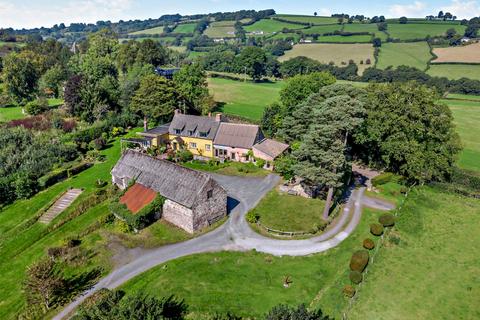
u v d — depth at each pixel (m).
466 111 108.88
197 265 39.72
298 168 49.84
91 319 27.45
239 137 70.44
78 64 132.12
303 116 68.12
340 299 35.34
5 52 170.38
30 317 33.12
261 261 40.72
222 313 32.81
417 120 60.50
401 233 47.50
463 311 34.78
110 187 56.41
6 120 87.44
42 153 65.62
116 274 38.59
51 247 42.31
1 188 54.62
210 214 47.56
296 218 50.09
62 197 55.47
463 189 60.16
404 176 65.44
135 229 45.97
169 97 89.38
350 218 50.66
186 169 48.31
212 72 185.25
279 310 26.42
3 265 41.34
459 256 43.38
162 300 34.28
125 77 115.12
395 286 37.72
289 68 165.25
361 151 72.94
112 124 84.25
